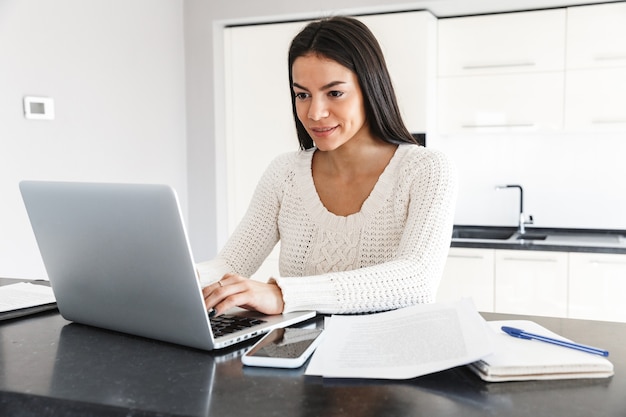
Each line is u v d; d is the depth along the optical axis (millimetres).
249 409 765
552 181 3477
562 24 3119
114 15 3121
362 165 1540
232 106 3555
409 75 3152
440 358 895
